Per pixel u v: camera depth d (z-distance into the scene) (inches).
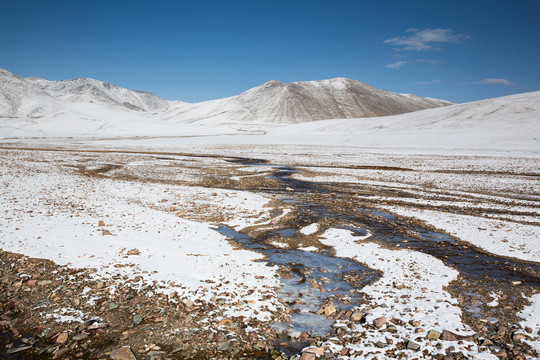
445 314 300.5
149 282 353.7
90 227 531.2
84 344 256.4
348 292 355.3
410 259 454.3
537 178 1255.5
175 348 254.2
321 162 1865.2
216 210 724.0
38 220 545.0
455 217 700.7
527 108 3789.4
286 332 279.4
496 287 368.5
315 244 522.9
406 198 923.4
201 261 421.1
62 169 1272.1
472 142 2721.5
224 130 5866.1
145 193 869.8
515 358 236.8
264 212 721.6
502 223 651.5
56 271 367.6
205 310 306.5
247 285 360.2
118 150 2482.8
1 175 960.3
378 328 280.8
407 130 3929.6
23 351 246.2
